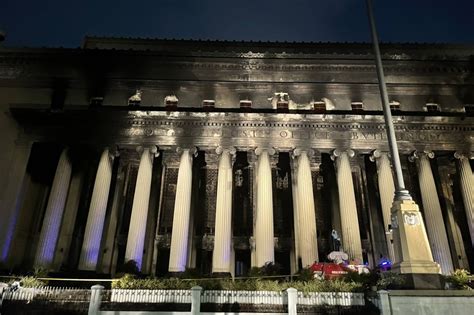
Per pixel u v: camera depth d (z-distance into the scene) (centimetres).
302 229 3475
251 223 4009
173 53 4322
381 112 3850
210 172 4250
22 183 3784
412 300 1872
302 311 2017
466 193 3641
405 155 3881
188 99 4209
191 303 2050
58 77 4319
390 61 4275
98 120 3881
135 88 4272
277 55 4309
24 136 3888
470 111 4134
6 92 4272
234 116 3856
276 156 4091
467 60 4247
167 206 4106
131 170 4266
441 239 3447
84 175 4059
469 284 2461
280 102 4175
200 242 3931
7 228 3609
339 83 4238
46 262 3403
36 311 2041
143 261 3816
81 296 2189
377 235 3866
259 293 2117
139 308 2045
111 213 3944
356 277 2420
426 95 4209
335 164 3844
